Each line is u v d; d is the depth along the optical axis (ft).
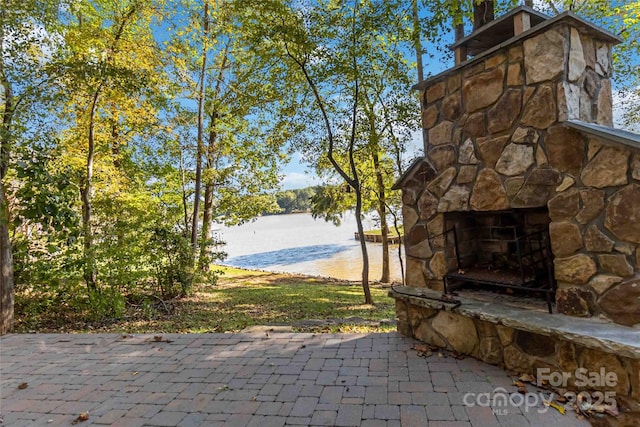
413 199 12.01
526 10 9.03
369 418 7.12
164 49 23.58
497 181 9.32
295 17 19.07
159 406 8.07
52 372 10.36
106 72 18.89
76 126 23.26
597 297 7.55
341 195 34.96
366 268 23.13
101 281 19.22
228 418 7.41
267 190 37.40
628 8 18.30
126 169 29.71
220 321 17.99
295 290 29.27
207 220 35.91
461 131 10.34
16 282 17.74
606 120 8.94
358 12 19.24
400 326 12.03
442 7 15.79
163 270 23.56
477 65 9.84
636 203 6.89
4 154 15.69
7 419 7.76
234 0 21.17
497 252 11.48
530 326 7.82
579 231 7.79
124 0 21.33
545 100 8.24
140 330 16.30
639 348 6.15
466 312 9.27
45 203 15.65
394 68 21.47
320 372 9.42
